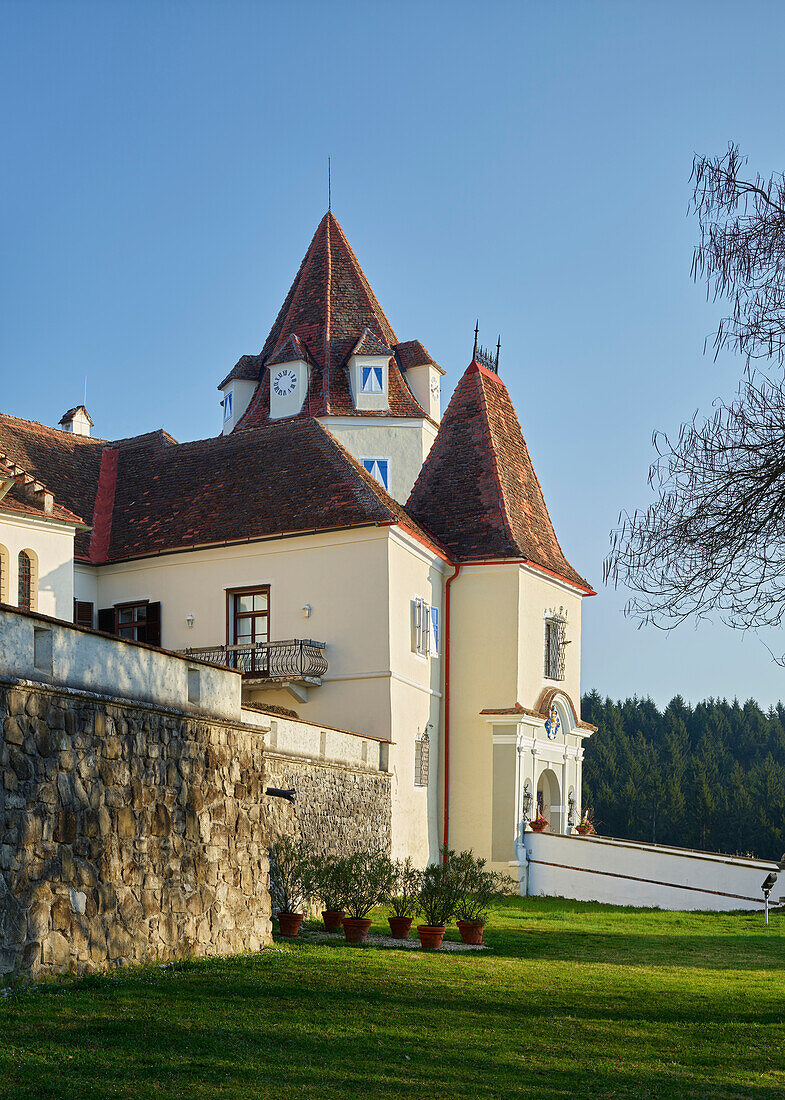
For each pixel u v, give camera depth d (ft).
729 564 44.60
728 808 307.78
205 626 107.96
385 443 141.08
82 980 43.88
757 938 79.71
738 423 45.06
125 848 48.93
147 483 121.39
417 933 70.79
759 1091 37.50
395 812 97.60
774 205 45.70
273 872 67.10
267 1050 37.63
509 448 124.16
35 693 43.65
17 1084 31.73
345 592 101.96
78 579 113.09
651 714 396.16
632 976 58.85
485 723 109.50
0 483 85.35
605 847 103.60
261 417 145.89
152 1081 33.14
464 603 113.09
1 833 41.27
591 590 127.44
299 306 152.05
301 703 102.12
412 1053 39.01
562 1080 37.14
